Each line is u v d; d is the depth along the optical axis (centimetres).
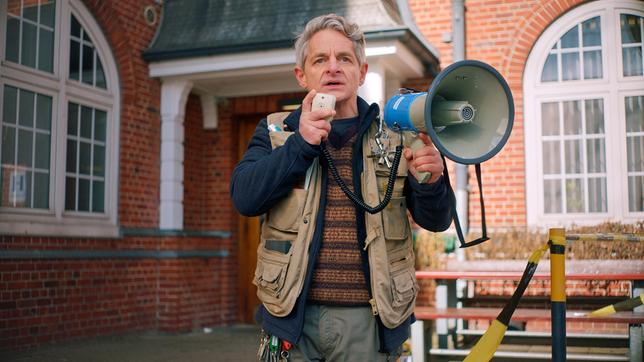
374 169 207
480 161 190
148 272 786
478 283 751
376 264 199
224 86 864
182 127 828
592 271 566
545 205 771
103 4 748
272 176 193
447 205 204
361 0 747
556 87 772
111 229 741
